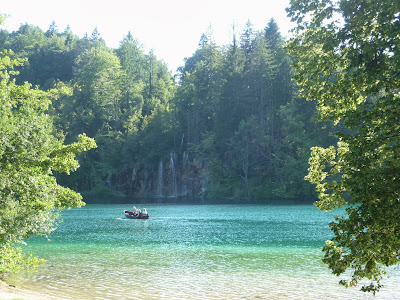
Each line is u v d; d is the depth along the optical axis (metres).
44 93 18.36
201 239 36.38
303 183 94.44
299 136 95.69
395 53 11.02
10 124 15.50
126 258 26.53
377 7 11.27
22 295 15.58
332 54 12.38
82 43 179.25
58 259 25.95
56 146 17.64
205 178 110.88
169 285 19.19
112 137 122.81
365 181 10.93
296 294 17.70
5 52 18.53
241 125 103.31
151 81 145.00
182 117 120.88
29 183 16.83
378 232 11.08
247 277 20.92
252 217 60.50
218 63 116.88
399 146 11.06
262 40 107.56
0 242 16.92
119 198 116.00
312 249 30.34
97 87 129.50
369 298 17.00
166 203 97.50
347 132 89.50
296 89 102.25
